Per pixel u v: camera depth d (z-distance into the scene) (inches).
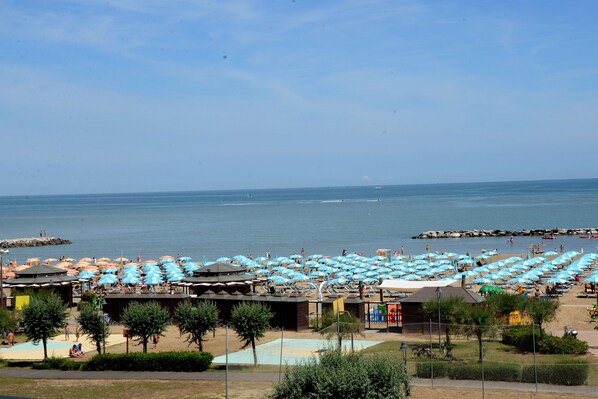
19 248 6658.5
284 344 1860.2
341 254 5211.6
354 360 1114.7
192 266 4072.3
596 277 2832.2
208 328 1812.3
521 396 1277.1
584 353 1656.0
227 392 1291.8
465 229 7249.0
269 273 3850.9
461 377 1416.1
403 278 3526.1
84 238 7564.0
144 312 1774.1
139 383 1482.5
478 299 1980.8
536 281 3324.3
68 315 2014.0
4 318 2005.4
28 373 1606.8
